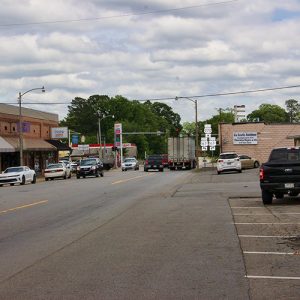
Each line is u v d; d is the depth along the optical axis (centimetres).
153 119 16325
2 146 5116
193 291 729
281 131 6200
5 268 901
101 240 1176
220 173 4578
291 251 999
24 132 5844
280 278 796
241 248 1040
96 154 10850
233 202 1966
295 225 1323
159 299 692
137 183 3525
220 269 861
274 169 1812
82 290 743
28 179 4250
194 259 943
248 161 5491
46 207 1986
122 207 1911
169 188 2922
